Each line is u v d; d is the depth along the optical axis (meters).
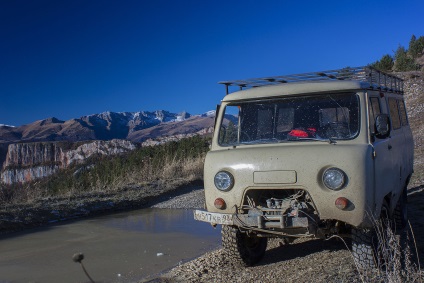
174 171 18.28
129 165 18.83
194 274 6.03
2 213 10.41
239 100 6.17
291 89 5.89
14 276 6.40
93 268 6.71
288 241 7.43
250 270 6.04
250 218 5.37
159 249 7.87
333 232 5.47
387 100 6.80
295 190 5.43
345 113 5.58
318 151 5.22
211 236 8.87
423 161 15.98
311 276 5.27
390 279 4.53
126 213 11.95
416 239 6.69
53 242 8.53
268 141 5.82
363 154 5.07
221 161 5.67
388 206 6.02
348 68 6.11
